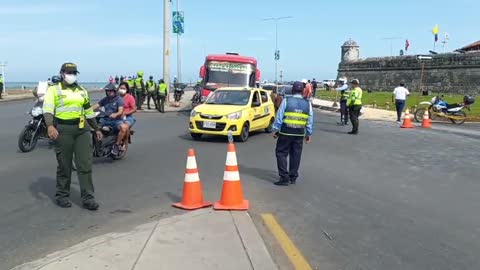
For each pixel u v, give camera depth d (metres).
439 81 51.53
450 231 6.67
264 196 8.38
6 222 6.62
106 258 5.09
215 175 10.04
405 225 6.89
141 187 8.81
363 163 11.99
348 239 6.23
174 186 8.94
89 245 5.57
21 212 7.10
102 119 11.19
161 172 10.22
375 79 60.56
